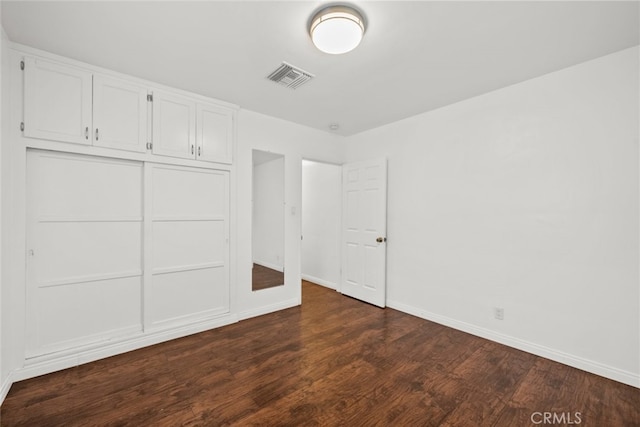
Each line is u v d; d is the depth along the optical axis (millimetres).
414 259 3322
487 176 2701
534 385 1984
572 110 2219
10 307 1941
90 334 2303
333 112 3230
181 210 2729
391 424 1621
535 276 2410
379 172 3602
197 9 1609
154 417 1657
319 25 1629
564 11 1611
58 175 2164
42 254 2104
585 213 2166
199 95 2775
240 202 3127
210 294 2920
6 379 1878
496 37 1857
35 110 2020
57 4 1560
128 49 2016
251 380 2021
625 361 2004
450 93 2717
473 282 2807
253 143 3213
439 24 1724
